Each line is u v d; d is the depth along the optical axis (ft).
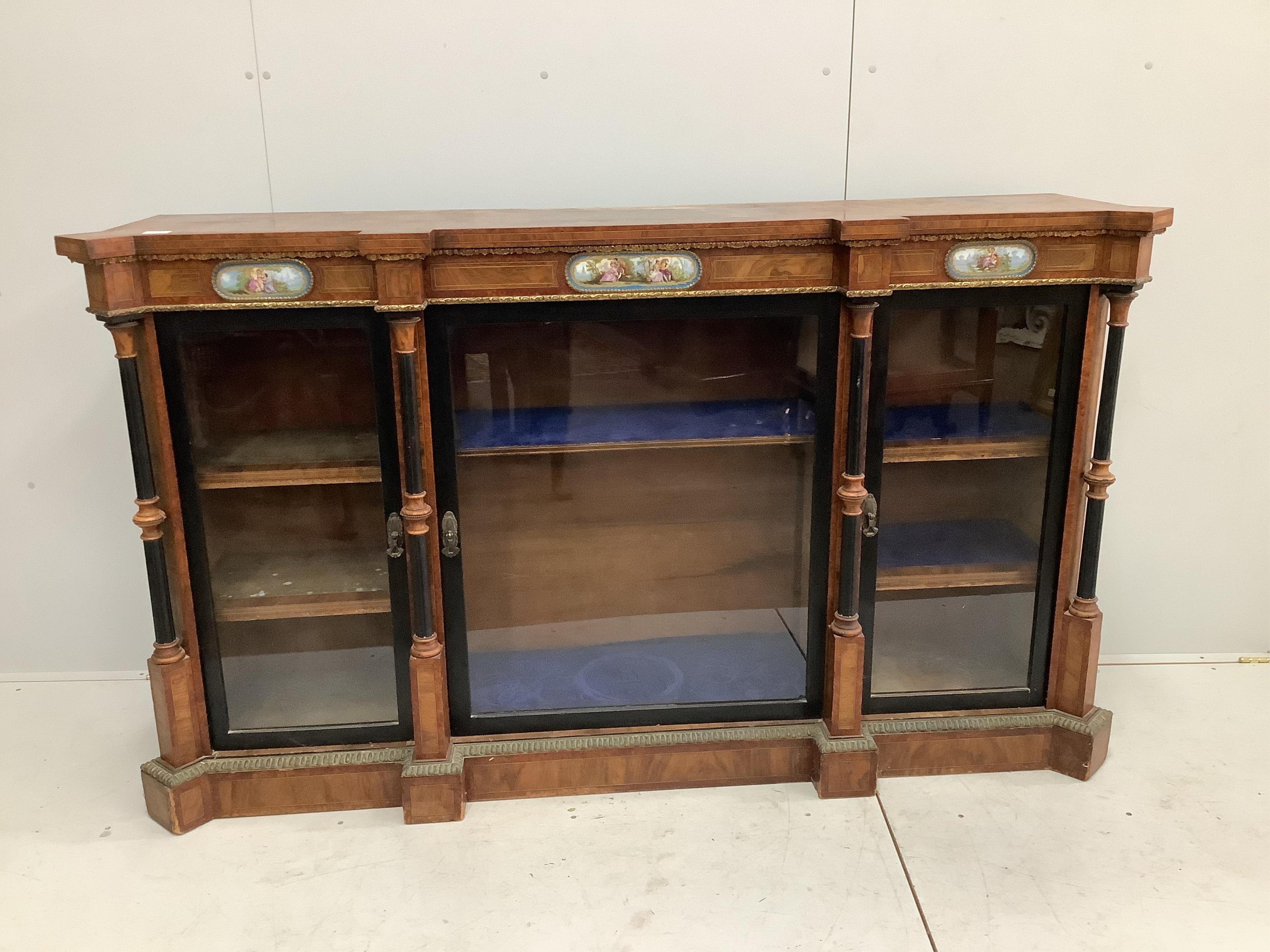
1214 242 7.29
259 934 5.27
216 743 6.28
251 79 6.73
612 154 7.01
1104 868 5.70
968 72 6.98
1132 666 8.04
